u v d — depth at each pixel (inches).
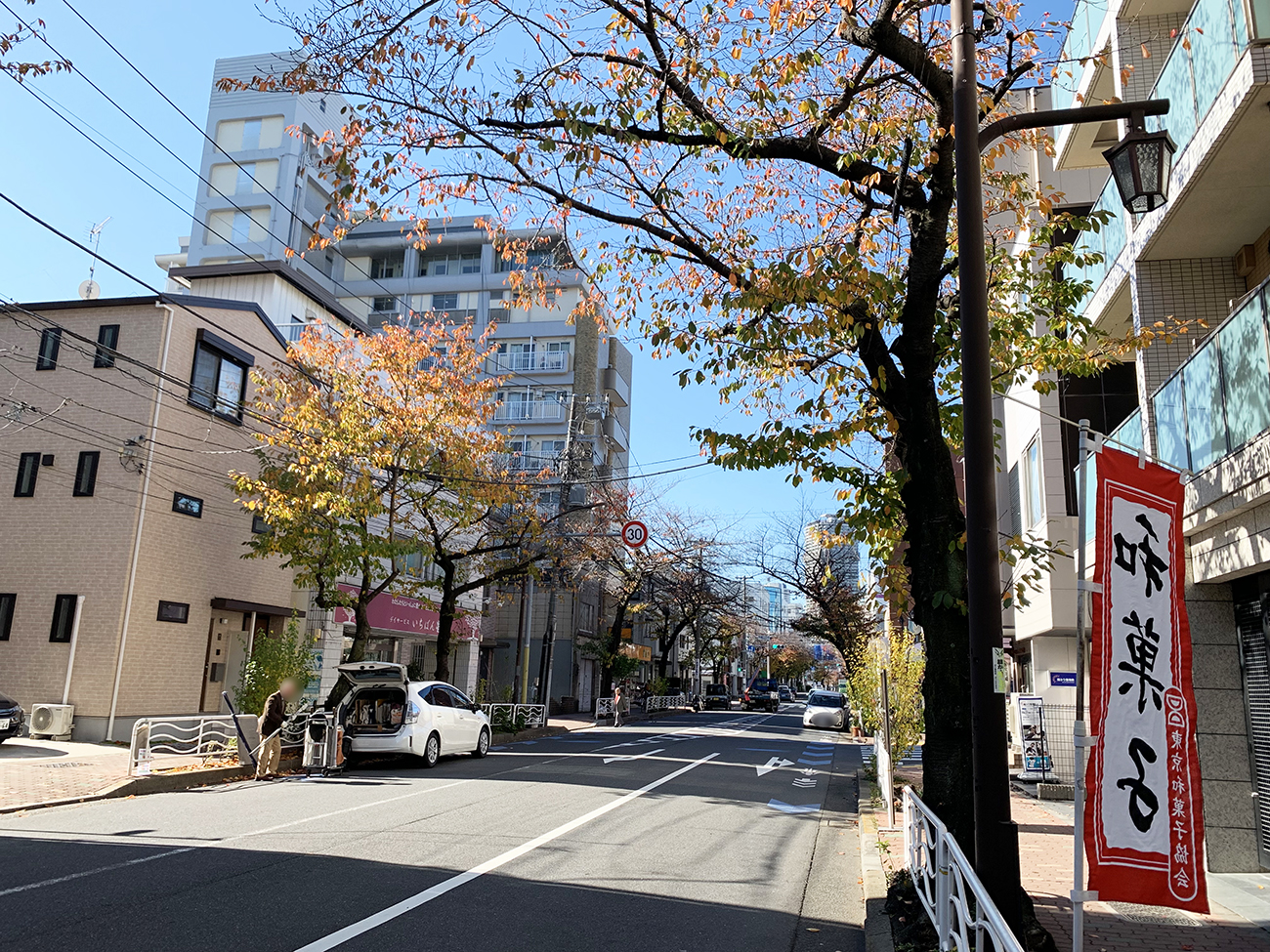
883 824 447.8
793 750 922.1
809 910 291.7
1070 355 370.0
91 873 289.4
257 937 226.5
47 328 789.9
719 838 401.4
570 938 240.8
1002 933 151.1
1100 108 262.4
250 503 695.1
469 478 807.7
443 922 248.1
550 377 1824.6
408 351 765.9
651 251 352.8
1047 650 713.6
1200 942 250.5
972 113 236.8
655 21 336.5
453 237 1894.7
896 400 308.0
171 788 517.0
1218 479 319.9
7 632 740.0
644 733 1158.3
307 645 735.7
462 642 1347.2
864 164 320.5
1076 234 561.0
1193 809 200.8
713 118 333.1
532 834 382.6
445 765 693.9
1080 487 213.8
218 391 836.0
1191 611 370.3
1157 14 462.6
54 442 768.9
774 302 302.5
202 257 1860.2
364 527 728.3
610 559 1441.9
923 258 290.5
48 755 619.2
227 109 1897.1
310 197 1891.0
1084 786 203.2
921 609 286.0
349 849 337.7
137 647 733.9
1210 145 326.3
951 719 271.0
